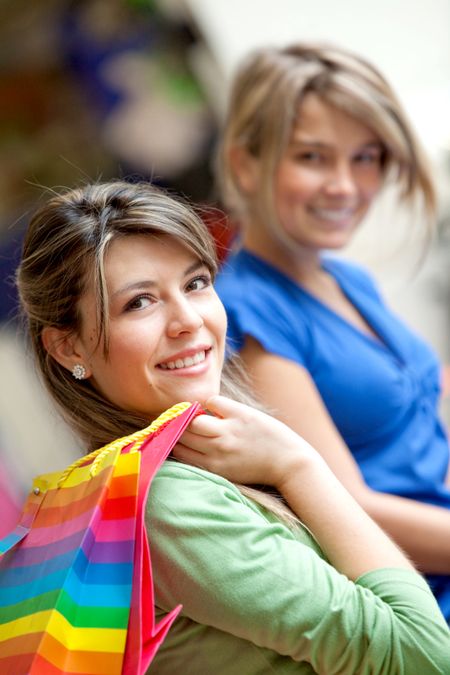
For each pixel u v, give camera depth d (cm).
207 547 160
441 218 485
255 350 270
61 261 175
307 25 559
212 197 501
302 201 290
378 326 294
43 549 167
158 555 162
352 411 275
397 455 276
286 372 267
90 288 174
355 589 163
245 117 296
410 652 160
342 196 291
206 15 517
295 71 289
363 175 298
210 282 183
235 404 178
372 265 532
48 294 178
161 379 176
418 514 258
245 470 175
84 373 181
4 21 493
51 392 188
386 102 293
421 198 319
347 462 262
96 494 159
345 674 161
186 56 518
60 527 166
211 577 159
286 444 177
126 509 156
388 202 503
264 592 158
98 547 155
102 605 151
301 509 175
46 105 510
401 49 563
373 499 258
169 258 175
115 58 507
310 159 290
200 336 177
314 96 288
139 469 157
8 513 405
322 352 277
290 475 176
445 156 462
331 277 304
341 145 290
